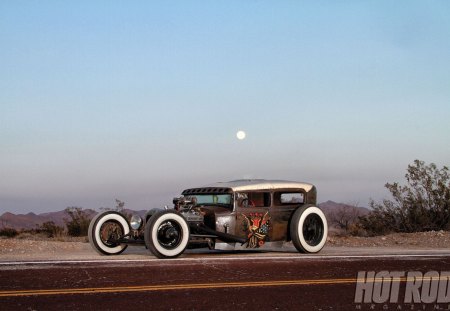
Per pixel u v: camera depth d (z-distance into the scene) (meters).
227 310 6.56
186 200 12.39
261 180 13.34
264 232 12.74
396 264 10.38
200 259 10.77
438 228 23.69
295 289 7.87
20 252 13.20
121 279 8.26
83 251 13.77
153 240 11.07
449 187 23.97
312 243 13.02
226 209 12.53
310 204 13.17
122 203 20.95
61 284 7.78
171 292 7.41
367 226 24.81
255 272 9.20
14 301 6.74
